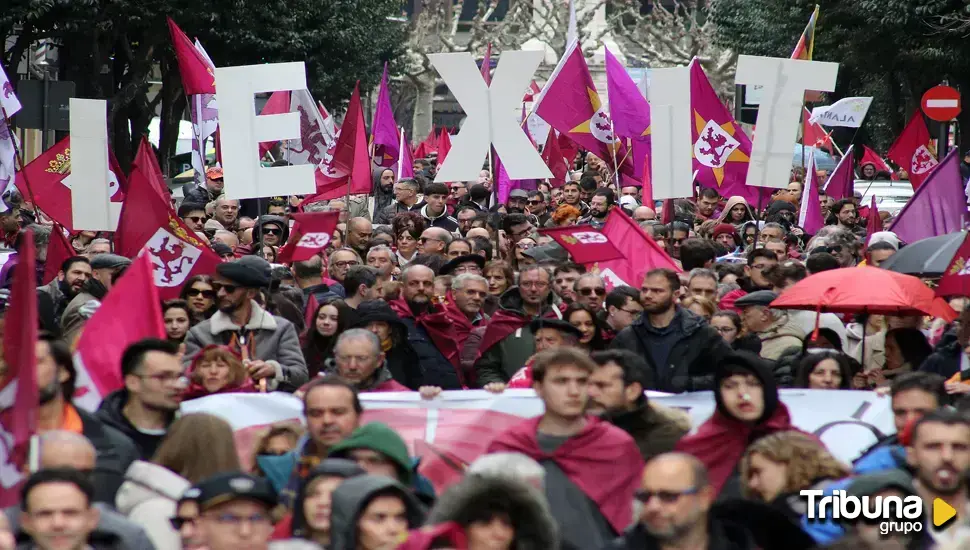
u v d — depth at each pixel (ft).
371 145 142.92
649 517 35.47
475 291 68.74
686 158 86.17
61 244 80.89
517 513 33.91
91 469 37.70
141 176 71.31
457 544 33.81
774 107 87.35
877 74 276.41
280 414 51.21
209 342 61.05
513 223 96.99
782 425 44.65
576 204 124.16
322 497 35.99
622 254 72.64
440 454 50.67
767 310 66.03
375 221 134.31
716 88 422.41
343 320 64.90
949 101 133.80
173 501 40.65
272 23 256.11
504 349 64.75
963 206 89.86
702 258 81.00
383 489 33.53
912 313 64.49
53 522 33.27
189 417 42.29
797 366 58.95
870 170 207.31
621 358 48.14
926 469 37.14
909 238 90.43
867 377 61.05
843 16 254.88
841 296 62.13
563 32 455.22
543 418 44.45
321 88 284.61
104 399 46.83
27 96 115.75
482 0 460.14
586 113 112.06
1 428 36.17
